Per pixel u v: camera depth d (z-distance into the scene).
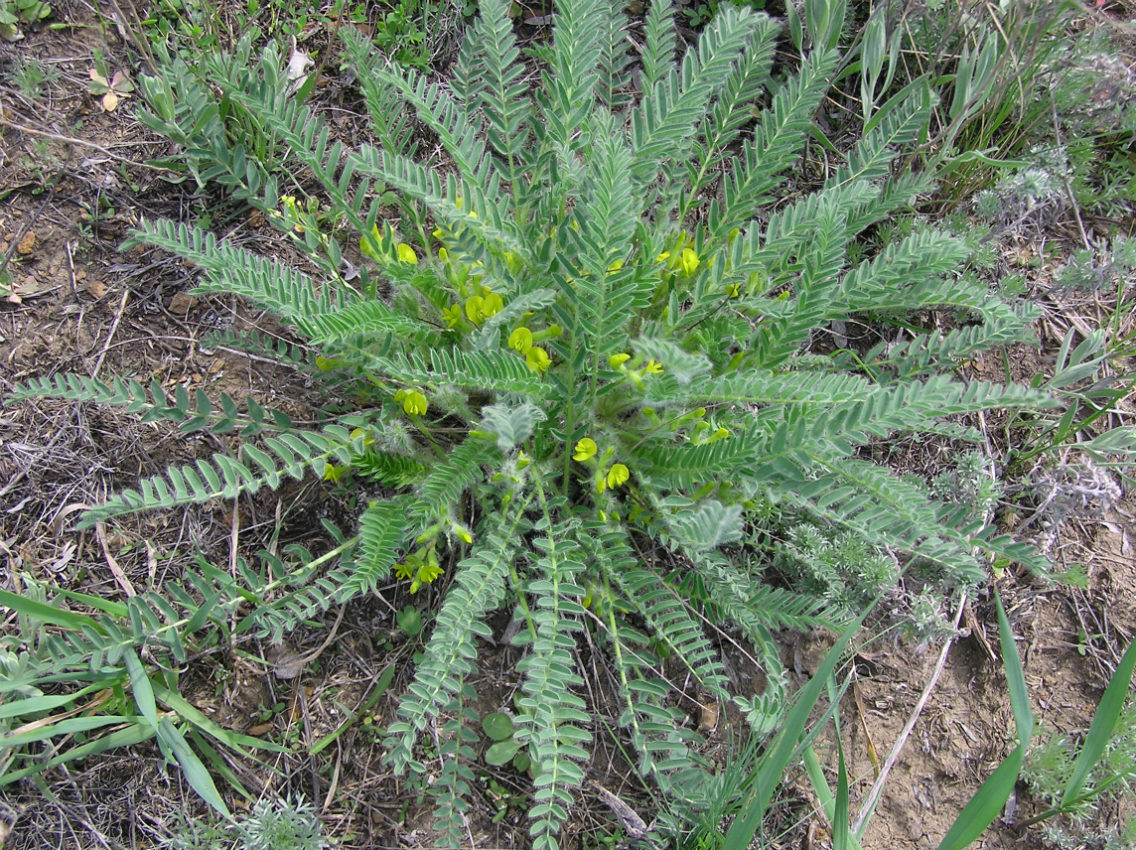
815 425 0.39
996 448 0.60
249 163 0.52
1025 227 0.64
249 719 0.52
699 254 0.50
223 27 0.61
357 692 0.53
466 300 0.47
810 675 0.55
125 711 0.49
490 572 0.45
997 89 0.61
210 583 0.46
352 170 0.49
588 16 0.47
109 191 0.58
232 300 0.57
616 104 0.59
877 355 0.59
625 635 0.49
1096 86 0.58
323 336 0.40
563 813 0.44
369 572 0.46
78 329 0.56
